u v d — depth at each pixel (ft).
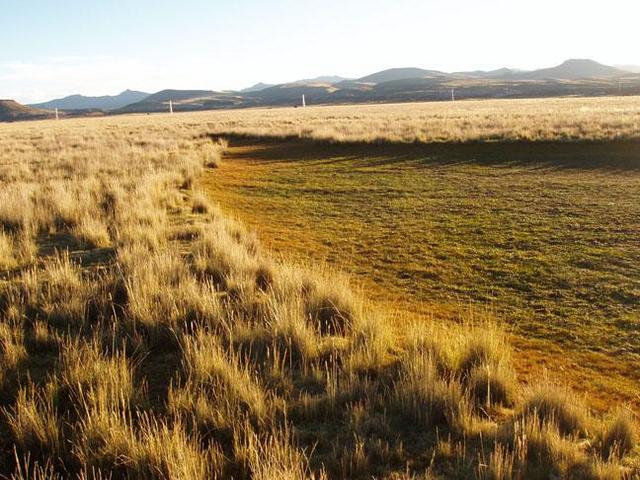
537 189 50.34
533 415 13.97
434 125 109.70
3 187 49.11
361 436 13.23
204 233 32.27
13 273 26.48
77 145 99.76
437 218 41.34
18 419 13.17
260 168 72.08
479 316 22.88
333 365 16.88
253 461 11.89
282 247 34.60
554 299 24.41
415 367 15.37
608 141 76.54
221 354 16.74
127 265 25.67
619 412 13.74
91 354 16.21
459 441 13.04
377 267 30.32
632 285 25.41
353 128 110.22
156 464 11.81
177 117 278.46
